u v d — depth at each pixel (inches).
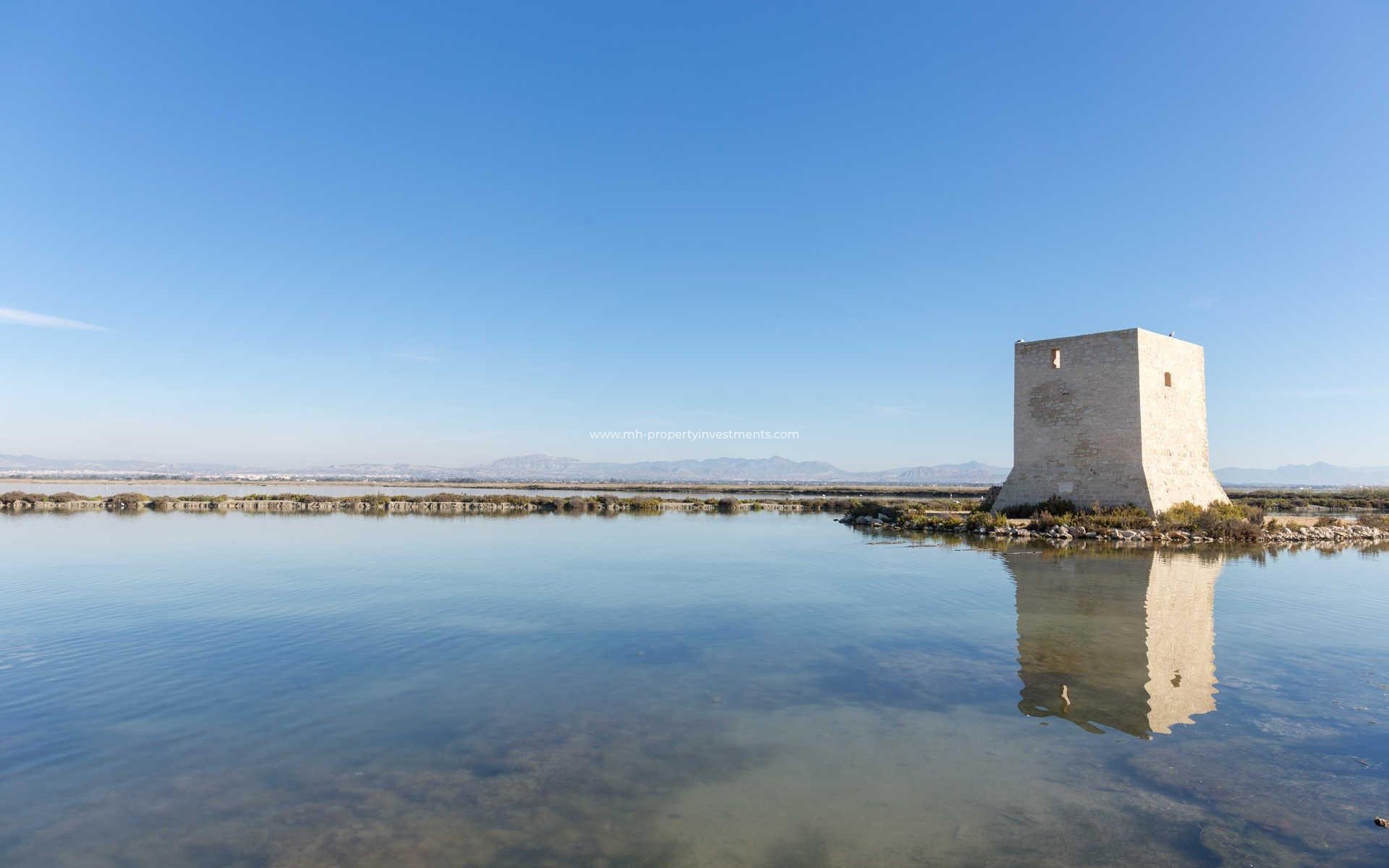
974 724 407.8
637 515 2133.4
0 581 868.0
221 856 271.0
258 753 367.2
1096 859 271.3
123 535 1419.8
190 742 381.4
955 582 871.7
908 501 2378.2
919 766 353.1
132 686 472.4
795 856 273.3
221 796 320.2
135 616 674.8
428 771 346.9
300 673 502.6
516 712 427.2
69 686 470.3
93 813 304.3
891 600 759.7
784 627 636.1
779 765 354.9
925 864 267.9
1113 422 1411.2
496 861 269.0
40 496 2313.0
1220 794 322.0
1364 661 526.3
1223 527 1285.7
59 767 349.7
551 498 2514.8
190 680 484.7
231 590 813.9
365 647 569.6
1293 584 842.2
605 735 393.1
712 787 331.0
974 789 328.8
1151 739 385.4
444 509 2300.7
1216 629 626.5
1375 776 339.3
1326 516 1829.5
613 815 304.0
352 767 350.3
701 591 811.4
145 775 341.4
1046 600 752.3
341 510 2226.9
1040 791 327.0
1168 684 476.7
